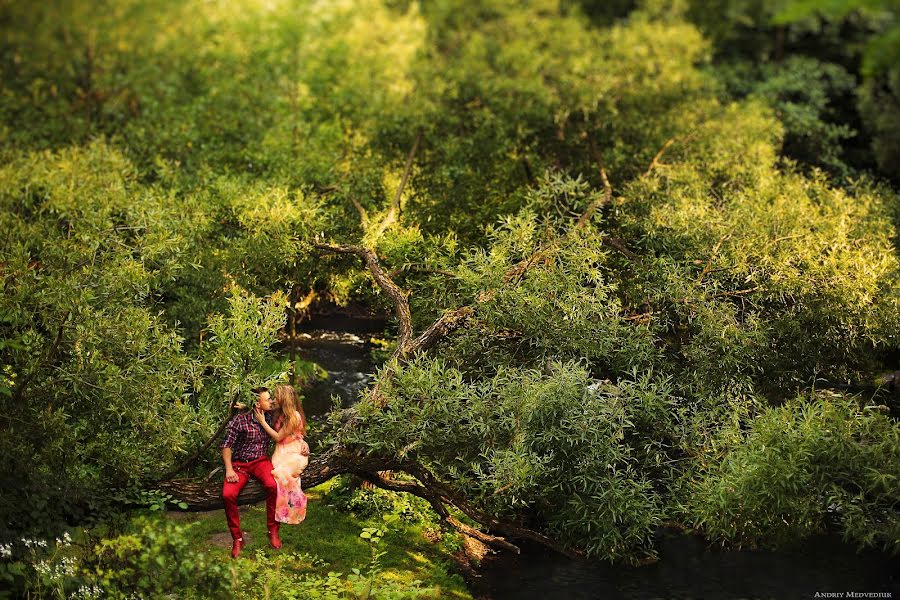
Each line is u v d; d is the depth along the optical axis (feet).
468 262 35.35
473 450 29.68
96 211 39.01
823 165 67.51
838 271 36.65
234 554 27.35
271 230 38.93
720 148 53.06
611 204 46.42
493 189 51.21
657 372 35.37
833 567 30.63
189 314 38.83
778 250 38.47
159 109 60.95
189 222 39.27
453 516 34.58
